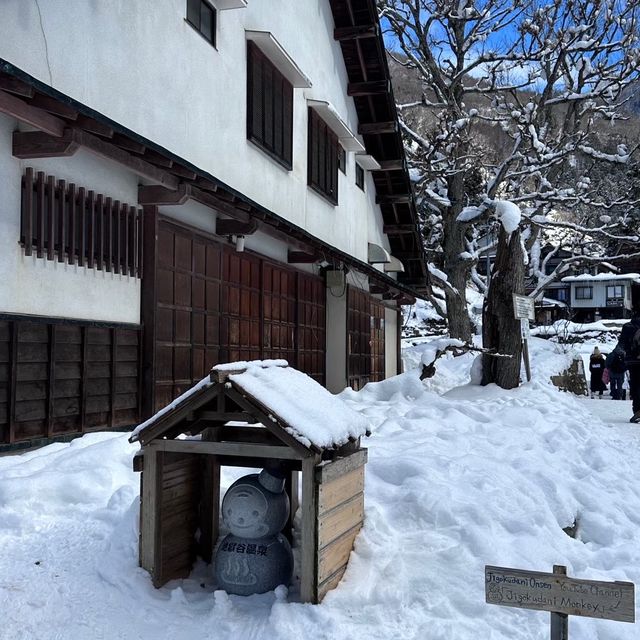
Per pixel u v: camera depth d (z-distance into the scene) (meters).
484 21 26.42
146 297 7.71
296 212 12.60
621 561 4.74
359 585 3.72
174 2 8.41
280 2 11.88
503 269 12.19
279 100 11.62
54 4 6.33
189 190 7.60
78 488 4.72
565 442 7.68
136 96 7.62
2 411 5.80
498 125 32.03
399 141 16.80
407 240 19.72
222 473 4.93
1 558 3.85
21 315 5.95
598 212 31.33
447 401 9.66
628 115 29.19
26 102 5.32
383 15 26.02
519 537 4.58
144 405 7.64
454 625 3.47
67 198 6.59
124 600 3.54
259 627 3.33
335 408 4.06
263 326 11.33
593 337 39.97
